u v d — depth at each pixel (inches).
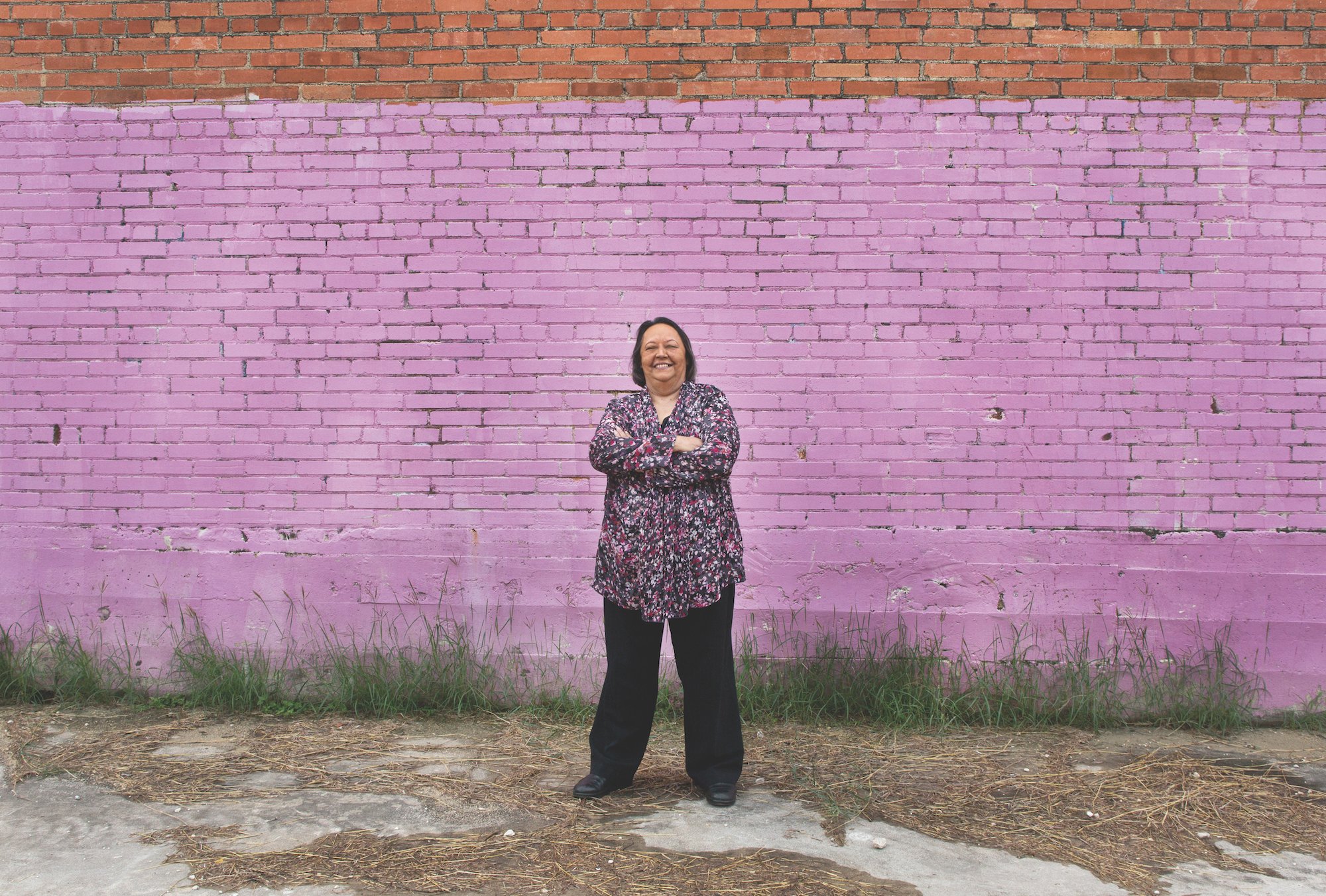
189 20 176.9
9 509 178.1
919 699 166.9
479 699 171.3
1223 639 169.0
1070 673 168.6
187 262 176.9
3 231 178.7
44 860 112.4
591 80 173.9
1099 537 170.4
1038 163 171.3
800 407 172.7
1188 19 171.2
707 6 173.0
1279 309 170.4
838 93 172.4
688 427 129.3
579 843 117.0
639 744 132.6
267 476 176.1
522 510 174.2
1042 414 171.2
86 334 177.9
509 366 174.7
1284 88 170.6
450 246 174.9
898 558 171.5
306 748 152.3
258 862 112.0
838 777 141.0
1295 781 142.8
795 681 169.8
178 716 168.1
